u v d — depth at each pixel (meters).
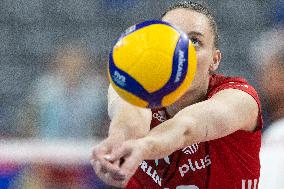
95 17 36.59
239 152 9.97
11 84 33.59
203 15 9.69
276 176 14.94
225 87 9.75
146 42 7.07
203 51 9.54
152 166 9.99
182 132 7.36
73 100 26.44
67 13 36.69
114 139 7.26
